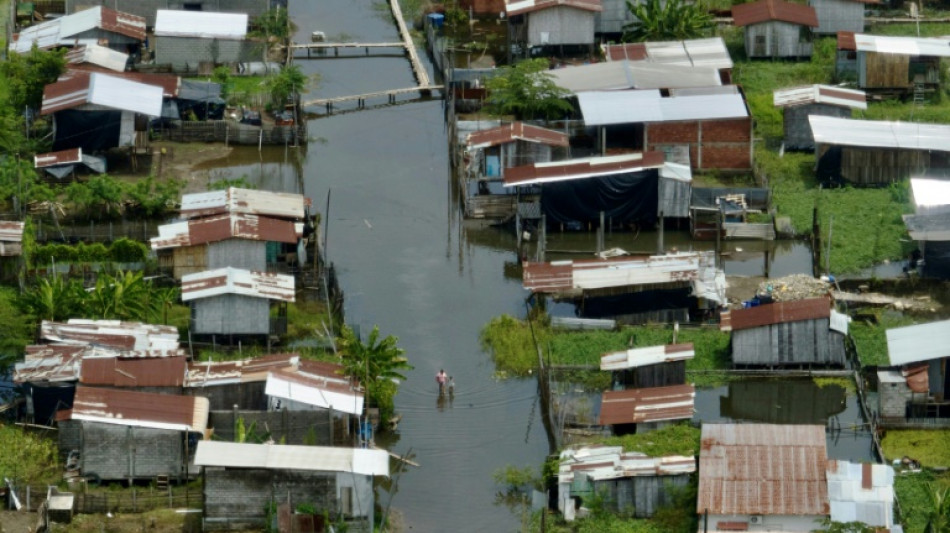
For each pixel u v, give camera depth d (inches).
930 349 4099.4
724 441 3777.1
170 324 4493.1
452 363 4426.7
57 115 5270.7
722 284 4576.8
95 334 4215.1
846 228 4970.5
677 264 4549.7
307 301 4628.4
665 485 3745.1
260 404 4042.8
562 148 5216.5
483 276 4862.2
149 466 3870.6
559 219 5024.6
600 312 4537.4
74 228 4901.6
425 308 4680.1
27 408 4028.1
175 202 5059.1
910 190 5103.3
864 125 5260.8
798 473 3708.2
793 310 4308.6
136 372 4015.8
